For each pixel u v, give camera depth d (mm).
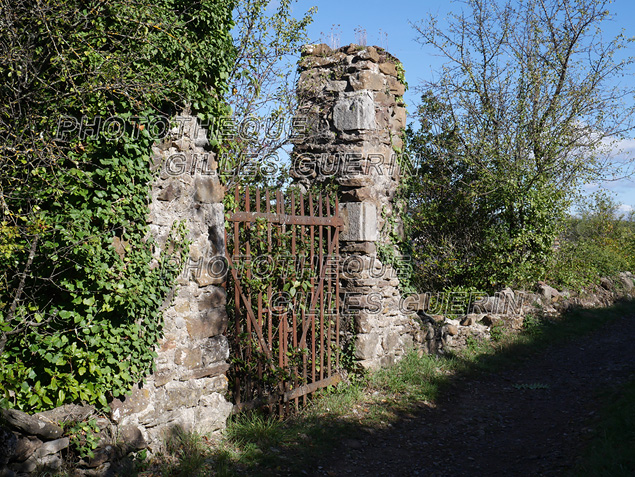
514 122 11195
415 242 10945
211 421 4871
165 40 4246
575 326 10391
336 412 5973
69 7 3637
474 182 10773
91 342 3820
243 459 4508
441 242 10930
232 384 5719
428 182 10945
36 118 3648
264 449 4793
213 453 4535
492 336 9383
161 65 4266
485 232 10953
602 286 13297
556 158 11188
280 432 5168
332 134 7332
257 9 8047
